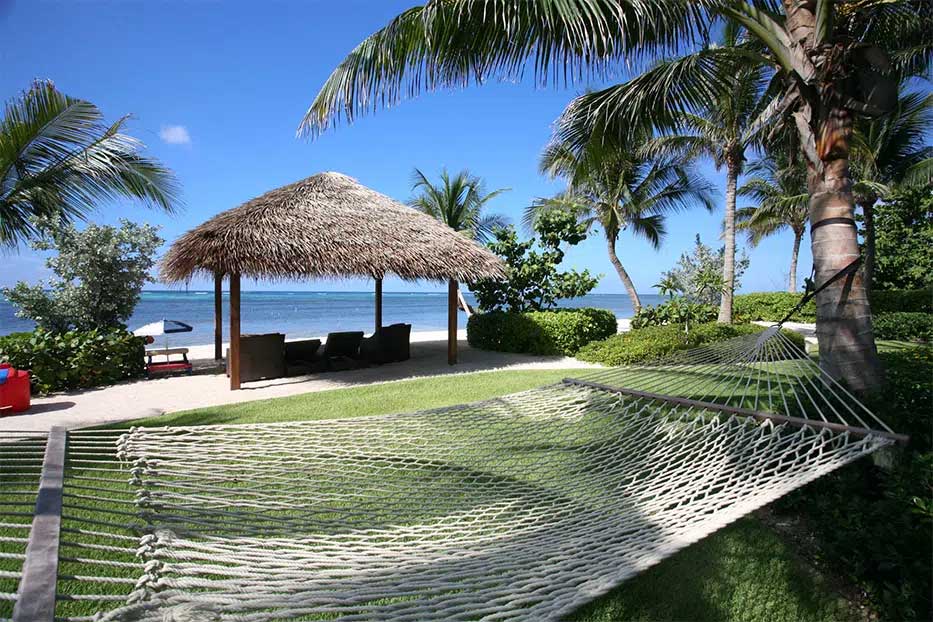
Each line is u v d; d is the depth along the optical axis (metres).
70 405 7.16
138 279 10.28
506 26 3.99
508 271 12.07
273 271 8.54
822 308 4.04
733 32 10.30
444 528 2.46
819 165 4.00
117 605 2.22
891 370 4.45
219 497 2.34
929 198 16.66
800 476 2.22
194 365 11.06
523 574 1.81
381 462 3.18
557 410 4.05
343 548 2.09
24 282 9.64
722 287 14.19
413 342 15.74
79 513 2.99
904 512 2.46
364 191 11.03
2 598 1.06
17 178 8.86
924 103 14.34
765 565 2.98
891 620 2.55
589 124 5.73
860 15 4.21
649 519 2.30
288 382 9.01
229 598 1.37
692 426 3.50
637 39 4.57
